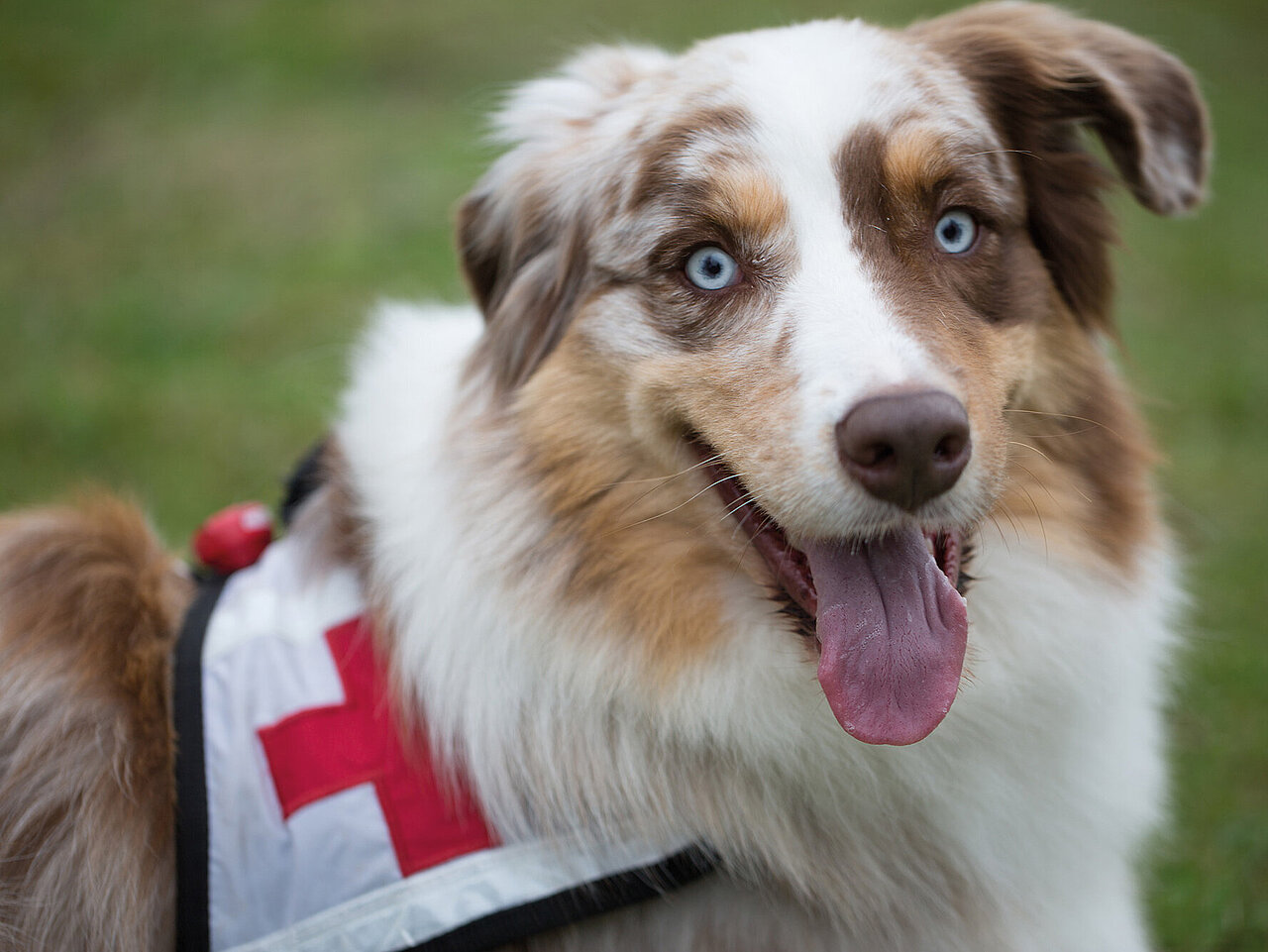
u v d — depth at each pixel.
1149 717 2.88
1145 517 2.80
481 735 2.52
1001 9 2.98
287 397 6.68
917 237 2.47
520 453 2.63
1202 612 4.79
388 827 2.44
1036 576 2.60
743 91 2.53
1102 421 2.74
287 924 2.39
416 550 2.66
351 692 2.59
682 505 2.53
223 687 2.60
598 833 2.48
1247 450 6.22
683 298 2.52
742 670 2.52
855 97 2.49
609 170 2.67
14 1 13.81
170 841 2.56
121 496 3.46
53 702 2.59
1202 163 3.00
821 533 2.25
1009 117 2.82
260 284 7.92
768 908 2.55
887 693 2.30
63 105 11.24
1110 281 2.91
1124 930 2.85
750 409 2.36
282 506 3.26
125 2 14.04
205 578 3.08
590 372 2.62
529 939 2.49
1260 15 14.35
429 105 11.24
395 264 8.12
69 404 6.54
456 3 14.16
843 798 2.53
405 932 2.35
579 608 2.55
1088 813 2.68
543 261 2.82
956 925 2.62
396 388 2.99
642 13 13.75
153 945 2.54
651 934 2.51
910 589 2.38
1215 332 7.61
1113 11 14.28
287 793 2.46
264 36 13.09
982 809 2.57
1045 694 2.60
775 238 2.44
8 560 2.79
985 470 2.29
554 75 3.16
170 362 7.09
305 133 10.56
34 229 8.87
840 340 2.24
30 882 2.53
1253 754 4.12
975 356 2.38
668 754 2.52
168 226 8.86
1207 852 3.76
